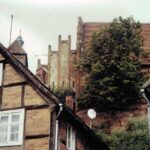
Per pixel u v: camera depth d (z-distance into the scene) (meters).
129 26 43.41
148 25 51.50
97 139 29.08
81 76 44.69
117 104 41.03
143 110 40.84
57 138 23.41
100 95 41.03
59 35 52.84
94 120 40.88
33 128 23.72
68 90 46.06
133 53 42.78
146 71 43.69
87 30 50.97
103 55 42.03
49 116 23.62
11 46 31.84
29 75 24.58
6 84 24.94
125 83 40.66
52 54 52.47
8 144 23.86
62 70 51.12
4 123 24.33
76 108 41.94
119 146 36.28
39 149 23.30
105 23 51.47
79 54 48.38
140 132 36.34
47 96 23.91
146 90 21.39
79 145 27.48
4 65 25.28
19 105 24.34
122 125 40.31
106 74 41.41
